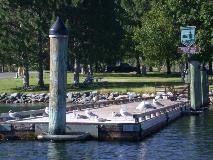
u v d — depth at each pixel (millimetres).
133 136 50844
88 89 118625
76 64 122688
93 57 122062
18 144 49469
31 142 50531
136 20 170375
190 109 80250
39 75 121438
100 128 51188
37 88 120625
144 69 174750
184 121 69500
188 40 84125
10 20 114688
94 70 191875
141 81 136750
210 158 42438
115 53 132000
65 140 50562
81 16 118250
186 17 116500
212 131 58469
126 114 56594
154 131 58250
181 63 138375
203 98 89625
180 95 97562
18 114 58750
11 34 115000
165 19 139875
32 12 115500
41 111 63062
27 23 113875
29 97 112438
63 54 50938
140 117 54875
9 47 115312
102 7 123500
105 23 125188
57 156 43438
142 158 42469
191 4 116500
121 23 162875
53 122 51125
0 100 111938
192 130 59406
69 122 52094
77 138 50562
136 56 177375
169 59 142500
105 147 47344
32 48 116188
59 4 114875
